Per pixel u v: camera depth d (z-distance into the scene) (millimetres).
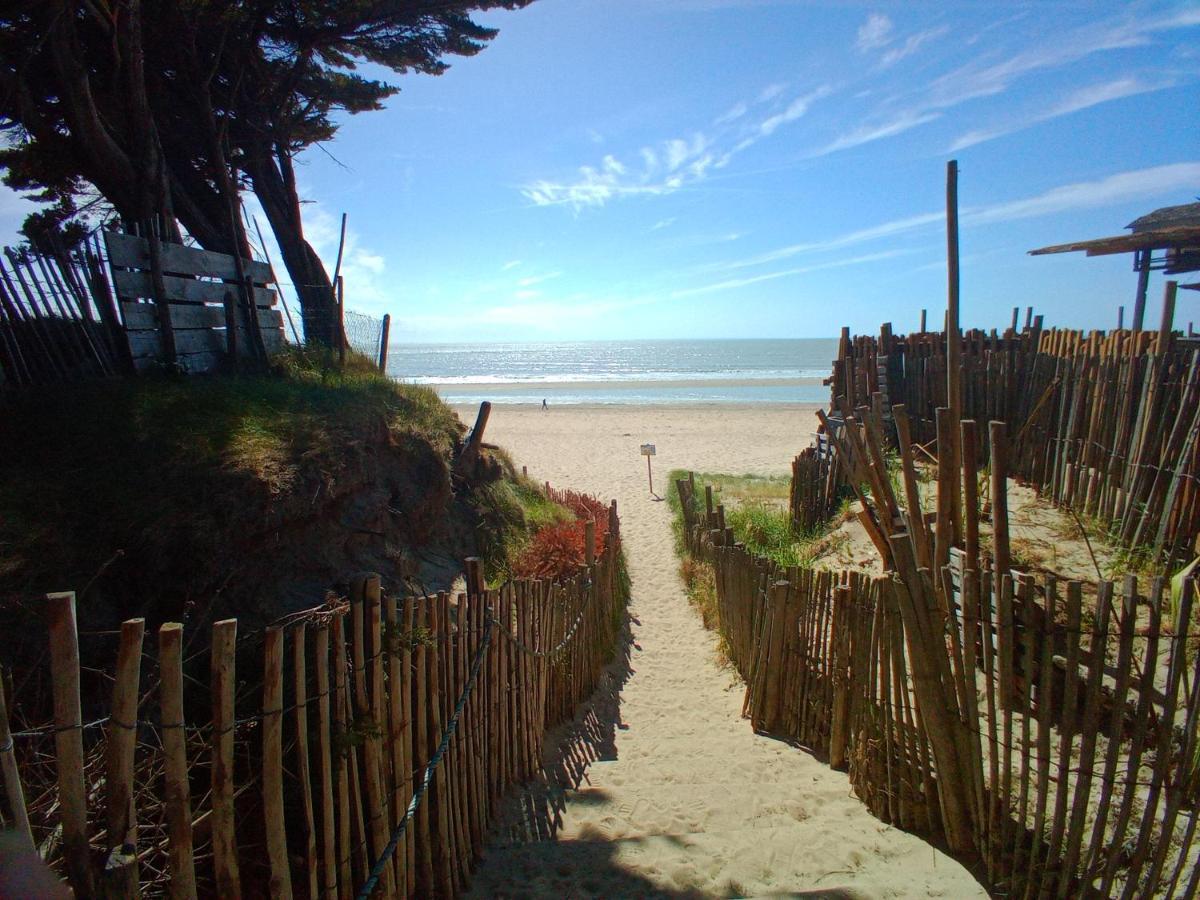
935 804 3654
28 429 5082
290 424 5906
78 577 4031
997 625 3027
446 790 3346
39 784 2729
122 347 6977
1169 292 6234
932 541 4324
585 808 4309
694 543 10328
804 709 5188
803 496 10148
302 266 12266
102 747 2895
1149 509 5945
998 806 3295
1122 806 2799
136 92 8172
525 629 4641
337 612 2777
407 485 7203
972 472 3775
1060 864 2965
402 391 9070
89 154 8047
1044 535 6812
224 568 4559
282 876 2309
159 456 4938
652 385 55188
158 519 4473
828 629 4922
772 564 5922
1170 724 2703
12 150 9867
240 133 11234
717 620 7996
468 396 46969
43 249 6547
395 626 2951
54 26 7172
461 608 3539
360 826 2730
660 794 4461
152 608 4234
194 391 6113
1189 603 2662
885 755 3936
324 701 2531
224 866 2137
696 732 5680
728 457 21031
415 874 3090
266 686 2230
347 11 10125
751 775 4727
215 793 2107
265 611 4617
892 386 10594
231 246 10148
